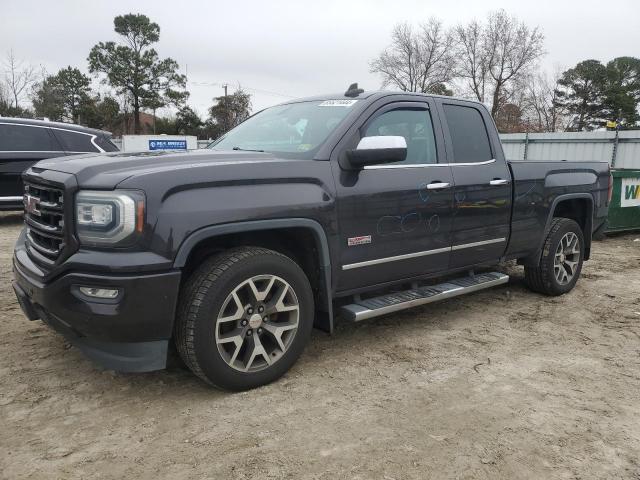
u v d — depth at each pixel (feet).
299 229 11.34
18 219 34.19
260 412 10.12
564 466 8.66
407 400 10.74
